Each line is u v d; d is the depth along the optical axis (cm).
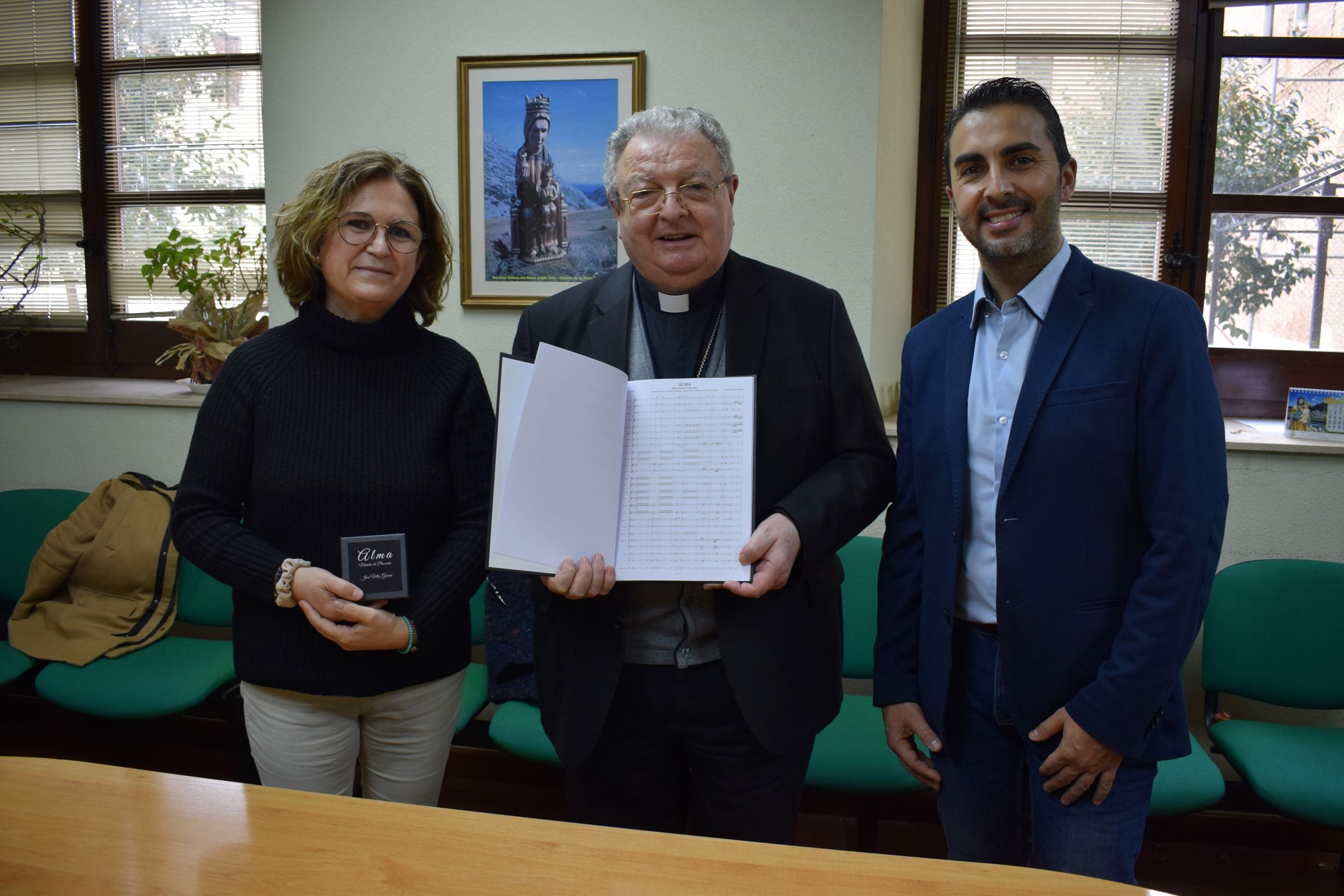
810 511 119
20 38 309
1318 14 246
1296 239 254
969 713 129
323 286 134
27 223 317
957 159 121
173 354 309
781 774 130
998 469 123
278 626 128
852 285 227
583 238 235
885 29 223
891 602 140
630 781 134
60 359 321
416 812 92
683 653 125
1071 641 115
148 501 244
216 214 303
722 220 121
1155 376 111
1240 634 203
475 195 239
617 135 124
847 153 223
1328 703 198
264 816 91
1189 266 256
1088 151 259
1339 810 166
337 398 130
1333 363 254
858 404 133
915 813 228
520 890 78
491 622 213
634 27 228
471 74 235
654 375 131
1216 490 109
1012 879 81
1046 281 121
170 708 204
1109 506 114
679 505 117
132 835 87
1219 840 219
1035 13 256
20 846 85
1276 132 253
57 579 238
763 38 223
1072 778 115
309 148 246
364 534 128
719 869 82
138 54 302
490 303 240
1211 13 249
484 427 139
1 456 278
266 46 246
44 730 272
